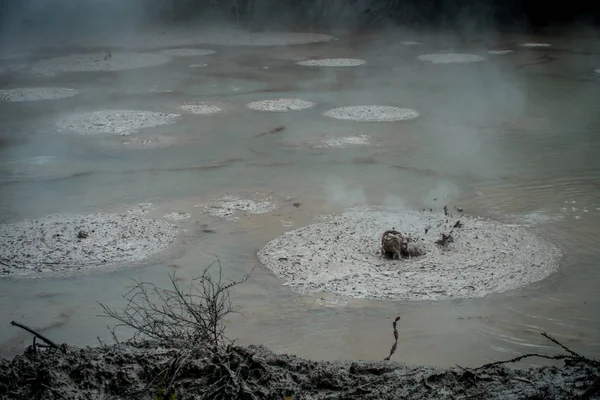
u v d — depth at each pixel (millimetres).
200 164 15273
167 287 9375
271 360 5898
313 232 10992
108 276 9781
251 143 16859
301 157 15633
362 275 9461
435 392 5457
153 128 18406
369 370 5797
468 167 14688
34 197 13383
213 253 10477
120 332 8211
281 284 9320
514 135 17266
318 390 5578
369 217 11625
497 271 9484
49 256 10422
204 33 38250
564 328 8070
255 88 23484
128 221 11805
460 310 8477
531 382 5500
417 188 13391
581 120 18672
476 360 7402
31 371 5855
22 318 8641
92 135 17828
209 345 6152
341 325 8203
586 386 5363
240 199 12930
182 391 5555
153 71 27219
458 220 11438
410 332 8008
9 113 20312
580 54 29438
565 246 10422
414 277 9352
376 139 17016
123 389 5676
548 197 12711
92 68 27797
